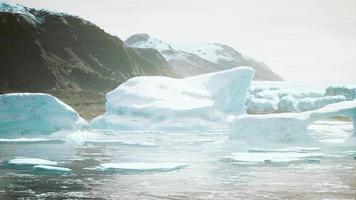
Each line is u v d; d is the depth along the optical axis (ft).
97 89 445.78
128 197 81.05
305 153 137.59
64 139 184.24
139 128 247.50
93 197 80.64
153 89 267.59
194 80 285.23
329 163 122.31
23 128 188.44
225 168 112.98
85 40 500.33
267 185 92.12
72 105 382.63
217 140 192.34
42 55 433.07
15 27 441.27
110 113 266.98
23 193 83.05
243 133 169.37
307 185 92.17
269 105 398.62
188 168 112.98
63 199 78.84
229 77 272.92
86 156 135.33
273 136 166.61
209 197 81.46
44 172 104.78
